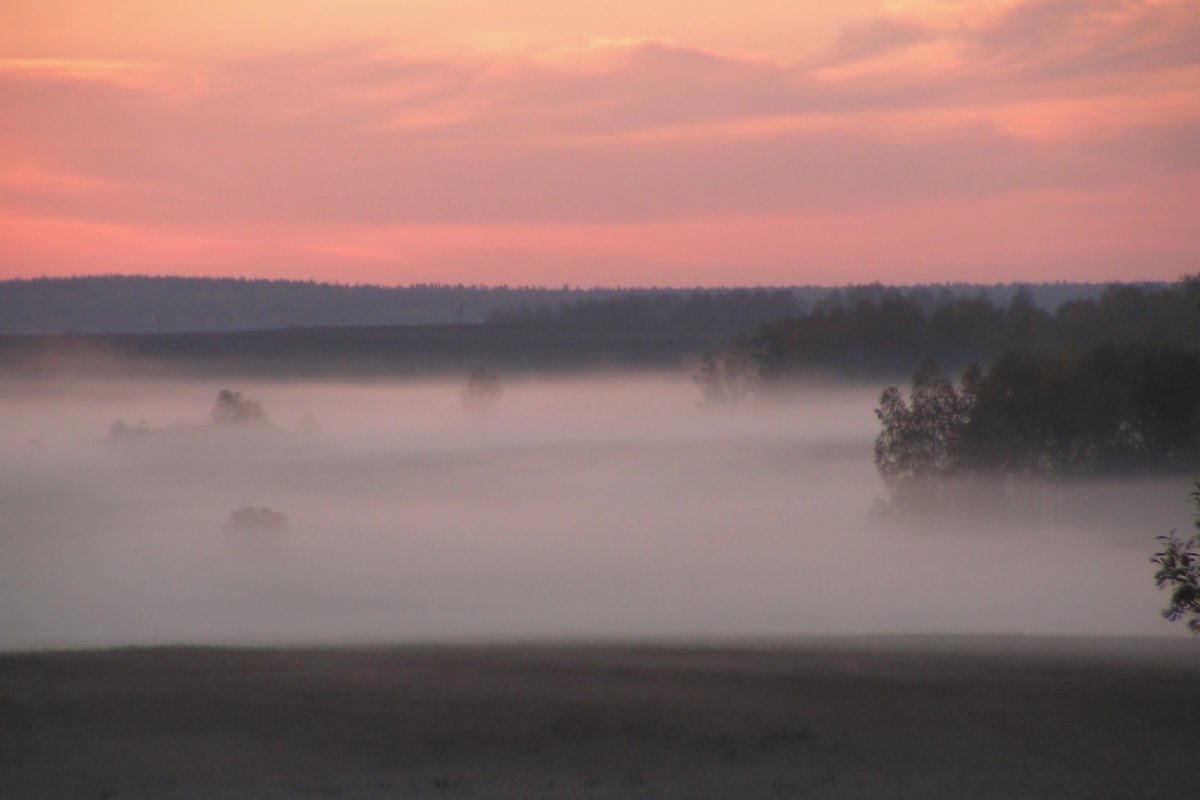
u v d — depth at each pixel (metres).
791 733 58.97
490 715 63.28
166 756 56.28
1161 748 55.88
